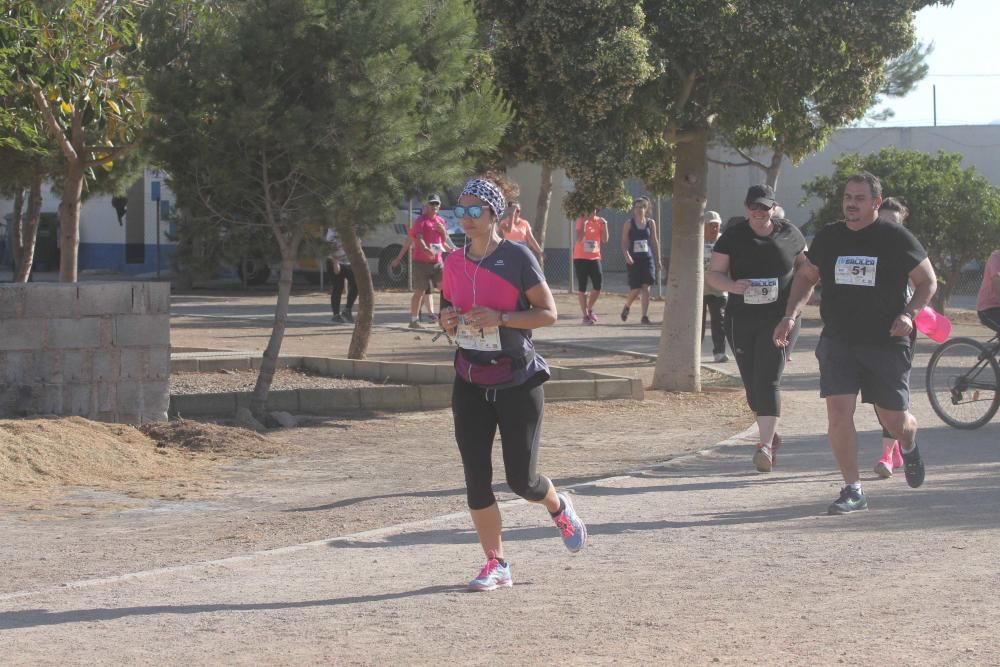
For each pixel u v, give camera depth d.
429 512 9.52
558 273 40.03
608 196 14.58
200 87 12.70
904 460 9.44
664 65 14.33
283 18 12.61
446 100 14.01
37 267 42.62
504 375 6.87
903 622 6.12
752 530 8.56
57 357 12.40
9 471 10.59
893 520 8.76
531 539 8.47
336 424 13.82
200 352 19.39
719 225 19.73
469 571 7.56
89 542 8.62
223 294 34.34
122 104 12.80
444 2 13.91
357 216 13.30
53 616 6.63
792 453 11.88
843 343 9.02
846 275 8.90
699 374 16.55
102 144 15.24
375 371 17.28
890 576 7.12
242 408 13.59
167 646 6.04
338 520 9.27
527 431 6.98
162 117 12.71
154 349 12.81
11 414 12.26
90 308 12.51
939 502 9.37
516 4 14.16
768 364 10.42
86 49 12.55
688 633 6.04
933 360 13.80
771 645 5.79
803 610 6.41
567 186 39.47
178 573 7.62
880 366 8.98
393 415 14.44
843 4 14.44
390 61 12.75
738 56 14.67
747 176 44.28
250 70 12.59
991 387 13.38
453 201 32.25
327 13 12.91
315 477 11.06
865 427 13.48
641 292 26.02
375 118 12.85
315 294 34.44
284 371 18.03
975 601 6.50
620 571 7.47
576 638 6.00
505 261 6.86
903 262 8.81
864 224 8.90
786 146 17.78
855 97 15.73
